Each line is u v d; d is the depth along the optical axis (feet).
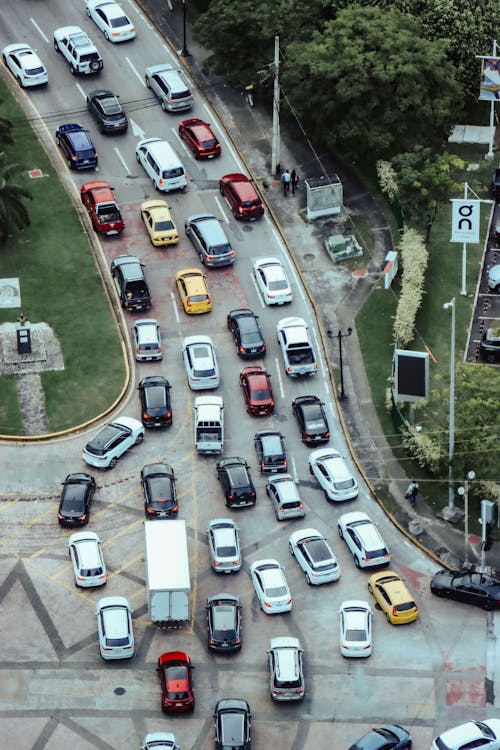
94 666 354.13
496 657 359.46
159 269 451.12
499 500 393.09
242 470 392.68
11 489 393.91
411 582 377.91
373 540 376.89
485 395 396.98
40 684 350.23
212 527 379.96
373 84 467.11
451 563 384.06
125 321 436.76
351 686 352.49
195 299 435.12
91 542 374.22
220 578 376.07
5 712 344.08
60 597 368.68
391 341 435.53
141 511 390.21
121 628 353.10
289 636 362.12
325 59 469.16
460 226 433.07
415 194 454.40
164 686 342.85
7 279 444.96
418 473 403.95
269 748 338.95
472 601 370.32
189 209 468.75
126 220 463.83
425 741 341.00
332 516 392.88
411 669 356.38
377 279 451.94
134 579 373.81
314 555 372.99
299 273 452.76
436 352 433.48
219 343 432.25
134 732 341.21
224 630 355.36
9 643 358.23
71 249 454.40
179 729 341.82
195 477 399.24
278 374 425.69
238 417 414.62
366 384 424.46
